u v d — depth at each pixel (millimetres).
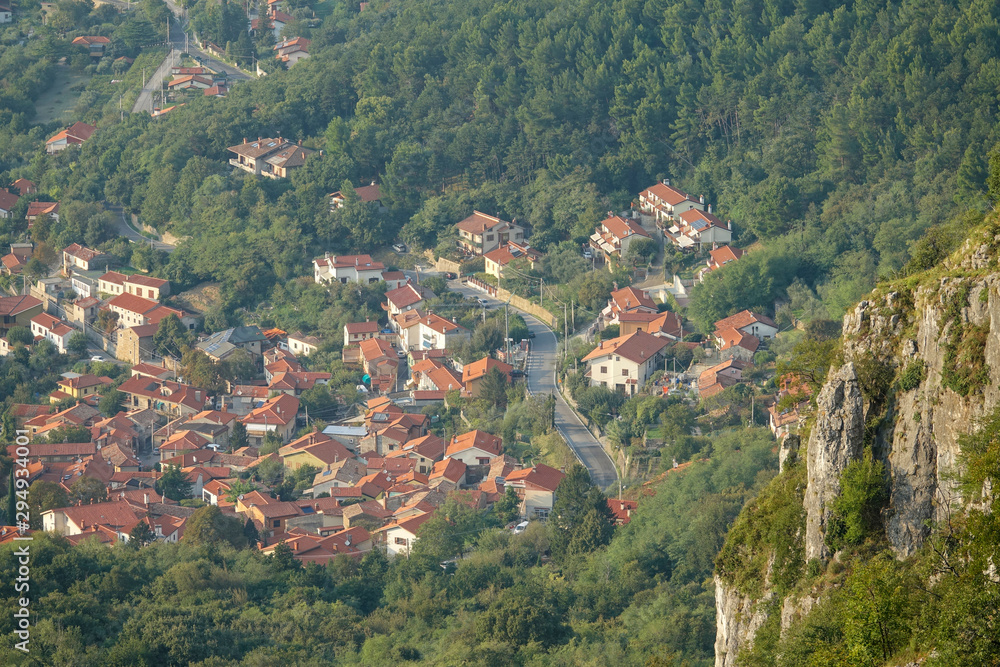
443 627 120312
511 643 111750
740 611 63438
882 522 57250
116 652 103688
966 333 55594
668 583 123250
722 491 136375
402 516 159500
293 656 109812
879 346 60031
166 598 123562
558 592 122375
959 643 49062
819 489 59406
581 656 105562
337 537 153000
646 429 178250
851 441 58656
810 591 58688
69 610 112688
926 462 56188
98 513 160875
